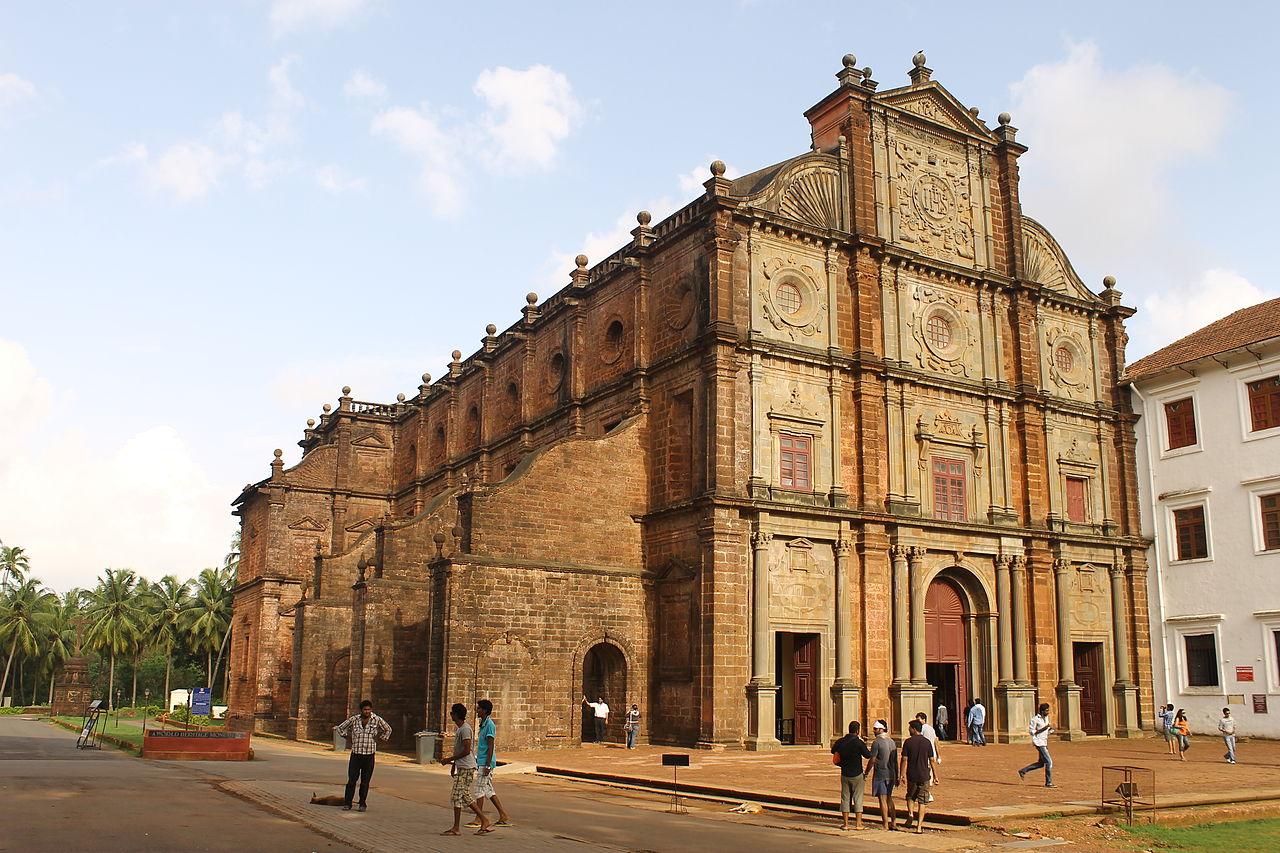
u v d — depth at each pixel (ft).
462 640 114.42
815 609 122.31
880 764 66.54
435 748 111.04
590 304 148.87
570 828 61.87
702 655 115.85
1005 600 136.36
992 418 141.28
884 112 141.49
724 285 122.31
